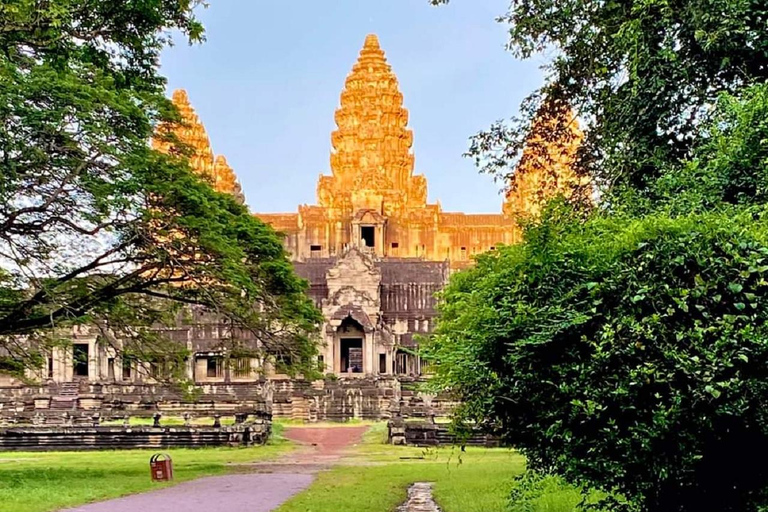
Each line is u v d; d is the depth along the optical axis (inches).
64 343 1662.2
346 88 5935.0
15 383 3472.0
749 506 571.8
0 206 1289.4
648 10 997.8
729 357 523.5
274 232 1734.7
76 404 2987.2
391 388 3142.2
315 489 1162.0
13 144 1167.0
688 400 539.2
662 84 980.6
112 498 1083.9
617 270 566.3
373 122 5777.6
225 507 984.9
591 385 568.4
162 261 1425.9
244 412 2443.4
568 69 1176.2
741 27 906.7
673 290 546.9
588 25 1128.8
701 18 933.8
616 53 1068.5
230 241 1483.8
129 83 1411.2
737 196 771.4
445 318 1200.8
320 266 4274.1
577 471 607.5
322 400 3137.3
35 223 1344.7
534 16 1166.3
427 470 1455.5
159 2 1137.4
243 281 1467.8
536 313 583.2
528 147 1256.2
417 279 4131.4
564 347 589.9
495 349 619.8
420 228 5521.7
